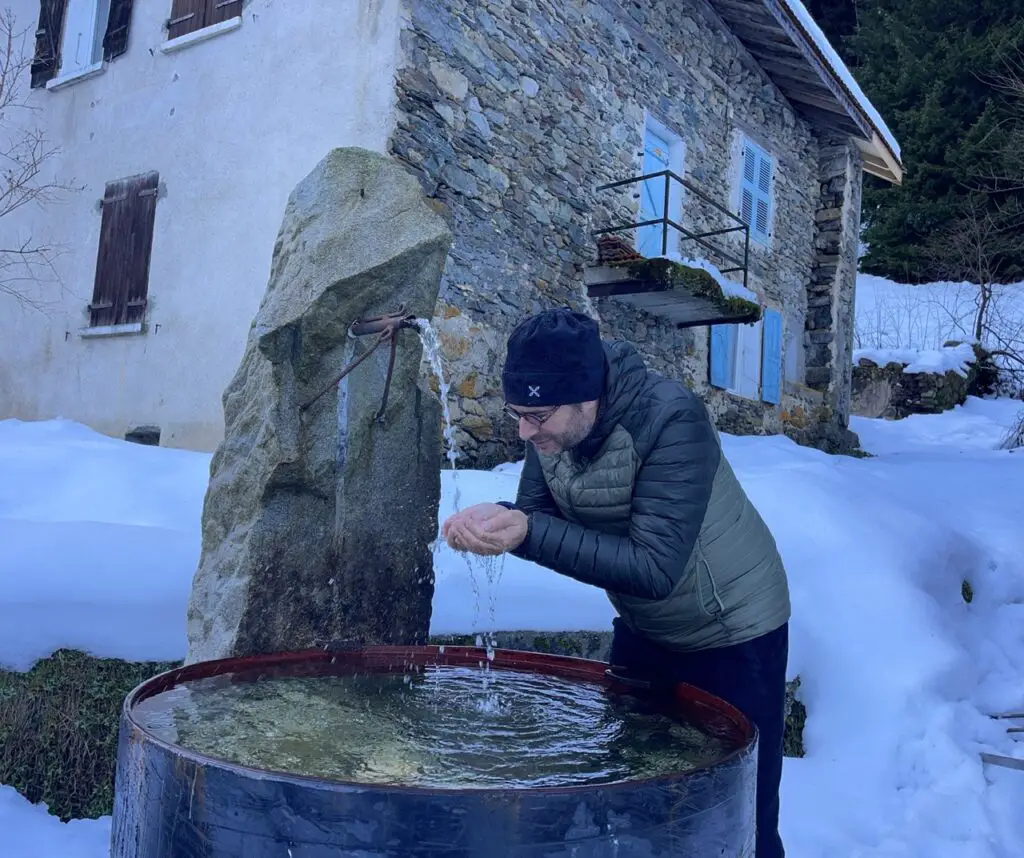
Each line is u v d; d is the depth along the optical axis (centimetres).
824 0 2205
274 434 210
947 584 433
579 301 783
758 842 198
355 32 631
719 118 986
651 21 877
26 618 274
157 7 775
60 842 241
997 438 1237
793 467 551
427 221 225
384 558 236
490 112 688
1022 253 1775
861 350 1539
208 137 722
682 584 193
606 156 814
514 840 120
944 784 317
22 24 914
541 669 220
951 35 1902
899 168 1253
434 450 245
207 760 128
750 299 915
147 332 753
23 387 862
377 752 151
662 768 150
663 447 176
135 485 437
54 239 849
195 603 227
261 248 674
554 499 203
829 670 366
